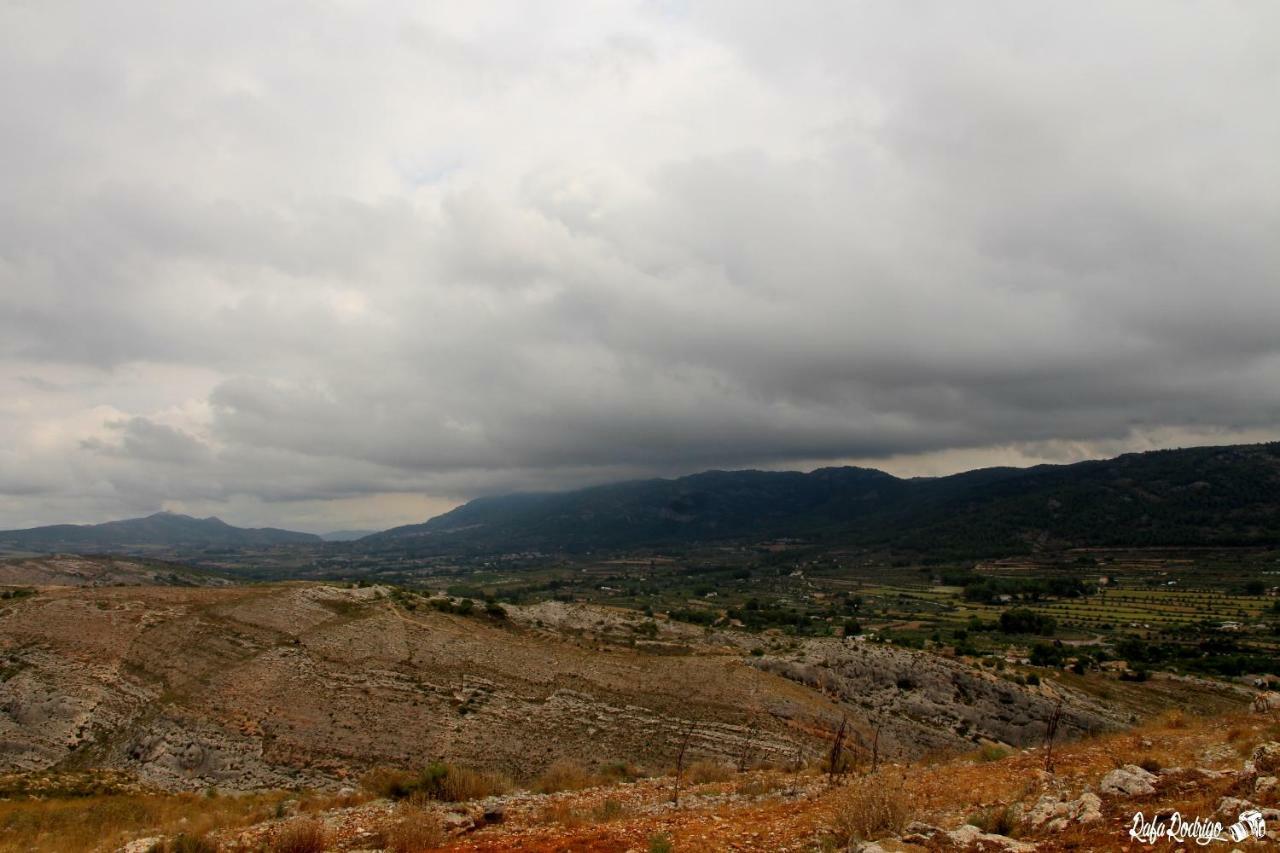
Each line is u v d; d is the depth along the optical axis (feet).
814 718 227.20
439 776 103.45
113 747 200.95
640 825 67.56
